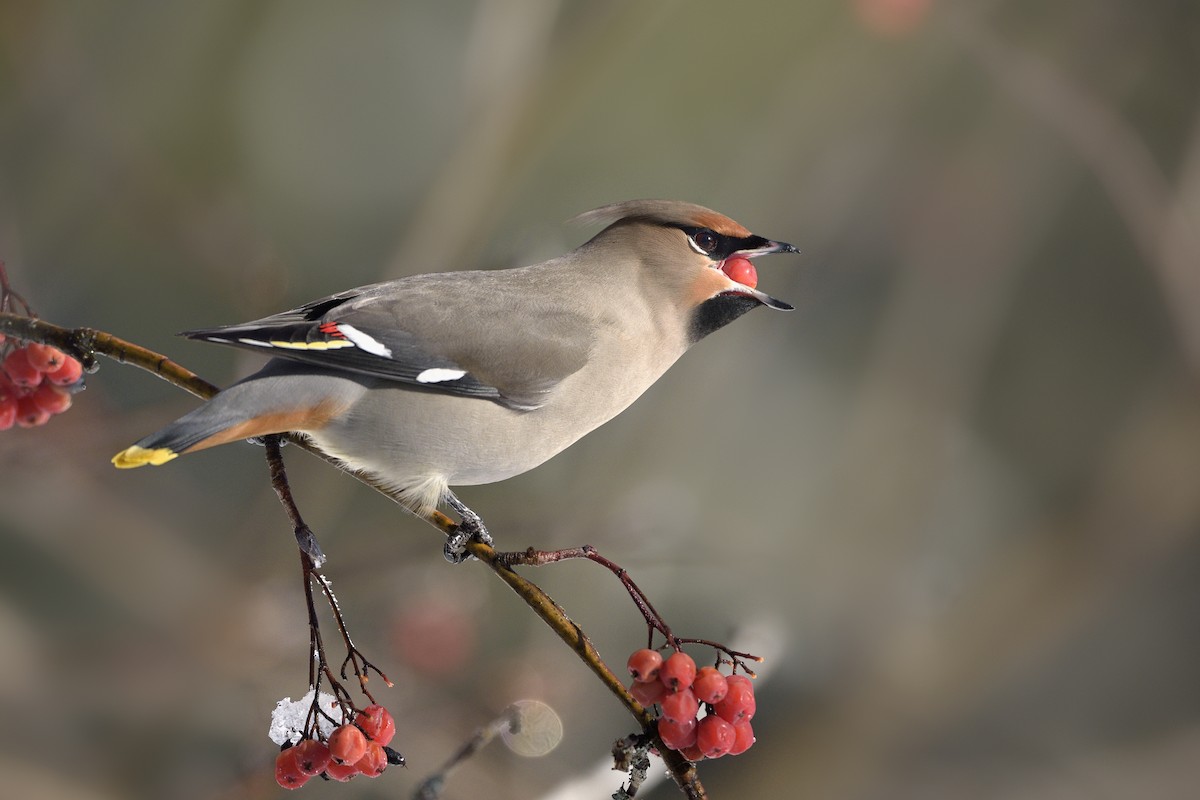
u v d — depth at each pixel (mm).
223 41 14625
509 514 12359
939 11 14867
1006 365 15125
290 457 11695
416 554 11242
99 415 11336
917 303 14578
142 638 10555
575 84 12742
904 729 12812
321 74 15289
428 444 7074
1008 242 14977
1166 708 13375
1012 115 15148
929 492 13789
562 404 7500
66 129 13117
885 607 13125
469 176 12594
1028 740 12992
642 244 8039
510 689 11242
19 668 10211
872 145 15266
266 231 14484
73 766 10125
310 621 5957
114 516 10797
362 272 14820
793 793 12336
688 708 5645
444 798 10508
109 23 13844
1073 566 13727
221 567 11039
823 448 13875
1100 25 15148
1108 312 15148
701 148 15445
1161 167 15250
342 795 10453
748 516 13367
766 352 14000
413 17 16047
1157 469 14219
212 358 12789
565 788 7945
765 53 15578
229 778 10281
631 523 12156
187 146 14422
